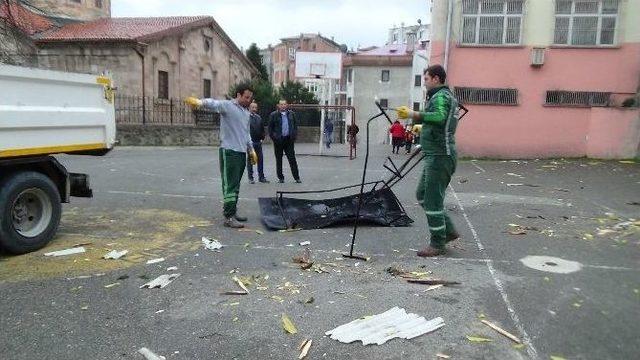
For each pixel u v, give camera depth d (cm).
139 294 446
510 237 659
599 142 1731
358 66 5188
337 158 1905
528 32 1742
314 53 2562
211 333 373
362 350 350
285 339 365
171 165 1466
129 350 347
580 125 1747
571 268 529
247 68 3919
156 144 2347
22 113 536
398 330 377
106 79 669
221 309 416
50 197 587
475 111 1792
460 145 1814
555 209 852
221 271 511
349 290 461
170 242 618
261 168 1149
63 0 3059
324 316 405
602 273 512
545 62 1745
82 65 2608
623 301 438
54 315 401
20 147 543
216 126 2642
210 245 598
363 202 761
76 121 615
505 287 471
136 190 998
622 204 903
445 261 552
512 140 1789
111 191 980
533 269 525
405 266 533
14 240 543
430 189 556
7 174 550
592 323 393
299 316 404
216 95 3459
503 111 1784
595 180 1220
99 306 419
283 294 450
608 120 1709
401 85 5131
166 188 1031
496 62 1772
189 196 941
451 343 361
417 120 553
